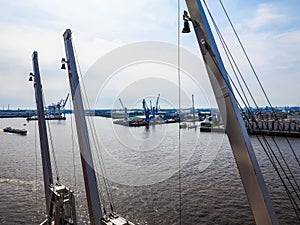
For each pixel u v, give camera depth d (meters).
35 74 11.19
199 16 3.32
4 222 17.05
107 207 17.28
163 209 17.27
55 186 8.77
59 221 7.76
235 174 22.70
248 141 3.13
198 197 18.59
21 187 24.42
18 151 44.47
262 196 2.99
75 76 6.09
